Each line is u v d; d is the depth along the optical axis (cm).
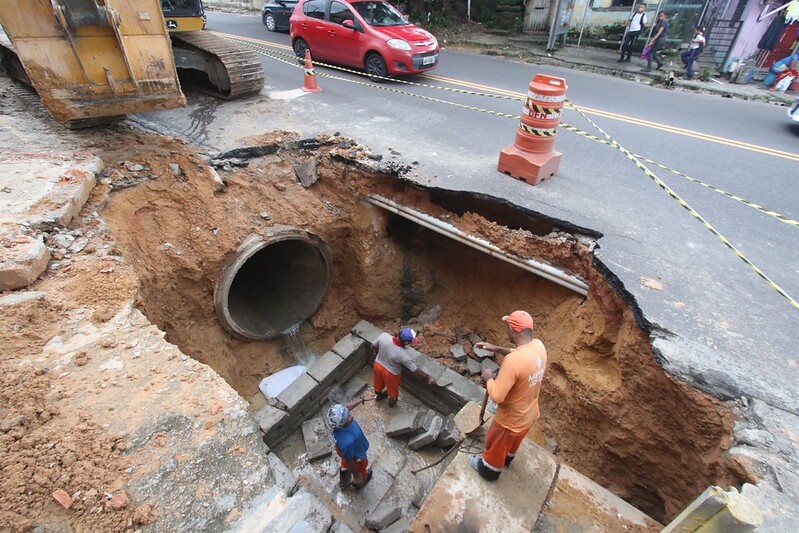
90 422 288
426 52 1013
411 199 650
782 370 356
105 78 538
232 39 1455
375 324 774
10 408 287
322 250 699
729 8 1183
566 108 912
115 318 381
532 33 1645
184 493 258
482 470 366
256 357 701
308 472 573
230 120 801
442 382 606
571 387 498
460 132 777
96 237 479
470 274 715
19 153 589
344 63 1098
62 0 474
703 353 369
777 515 258
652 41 1169
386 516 504
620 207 556
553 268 526
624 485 466
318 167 693
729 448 316
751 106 962
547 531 339
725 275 453
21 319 354
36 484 249
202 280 604
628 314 427
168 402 308
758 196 587
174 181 613
